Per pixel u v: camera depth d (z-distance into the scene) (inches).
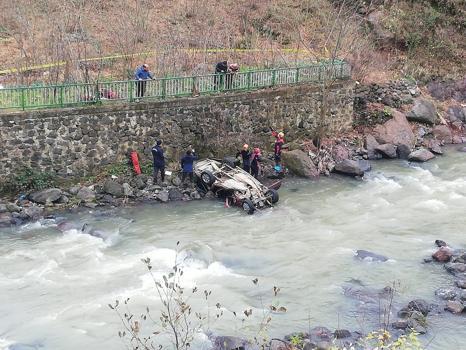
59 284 636.1
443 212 854.5
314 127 1094.4
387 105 1222.3
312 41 1402.6
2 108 812.0
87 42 1171.9
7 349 530.0
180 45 1234.0
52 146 842.8
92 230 761.0
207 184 884.6
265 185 938.1
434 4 1499.8
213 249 724.7
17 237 739.4
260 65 1207.6
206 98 952.9
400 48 1437.0
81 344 536.4
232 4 1503.4
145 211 831.7
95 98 871.1
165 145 934.4
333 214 846.5
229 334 551.5
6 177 820.6
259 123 1020.5
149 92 912.9
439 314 592.7
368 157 1088.2
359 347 526.9
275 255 719.1
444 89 1344.7
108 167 891.4
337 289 641.0
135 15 1326.3
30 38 1144.2
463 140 1202.0
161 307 592.1
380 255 717.3
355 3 1472.7
